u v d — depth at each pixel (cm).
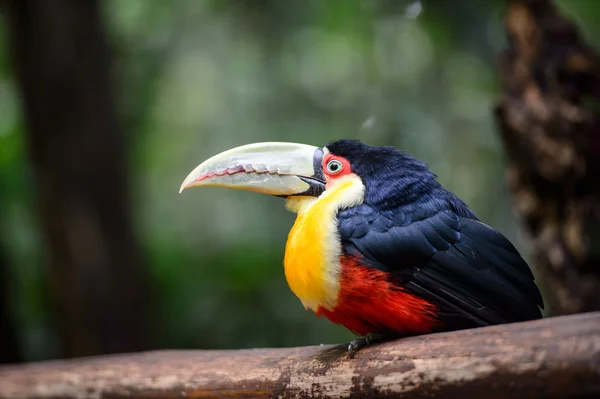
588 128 611
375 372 359
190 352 493
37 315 1173
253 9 1272
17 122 1195
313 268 396
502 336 324
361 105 1291
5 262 1087
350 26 1289
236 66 1335
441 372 336
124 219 1057
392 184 416
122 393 498
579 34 656
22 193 1198
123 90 1241
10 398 550
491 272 403
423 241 397
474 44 1208
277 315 1183
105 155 1041
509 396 318
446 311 395
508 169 662
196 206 1340
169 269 1212
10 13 1012
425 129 1238
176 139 1377
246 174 452
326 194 424
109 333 1023
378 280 391
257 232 1289
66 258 1017
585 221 617
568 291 626
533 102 629
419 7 1217
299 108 1323
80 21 1030
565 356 301
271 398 408
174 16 1299
